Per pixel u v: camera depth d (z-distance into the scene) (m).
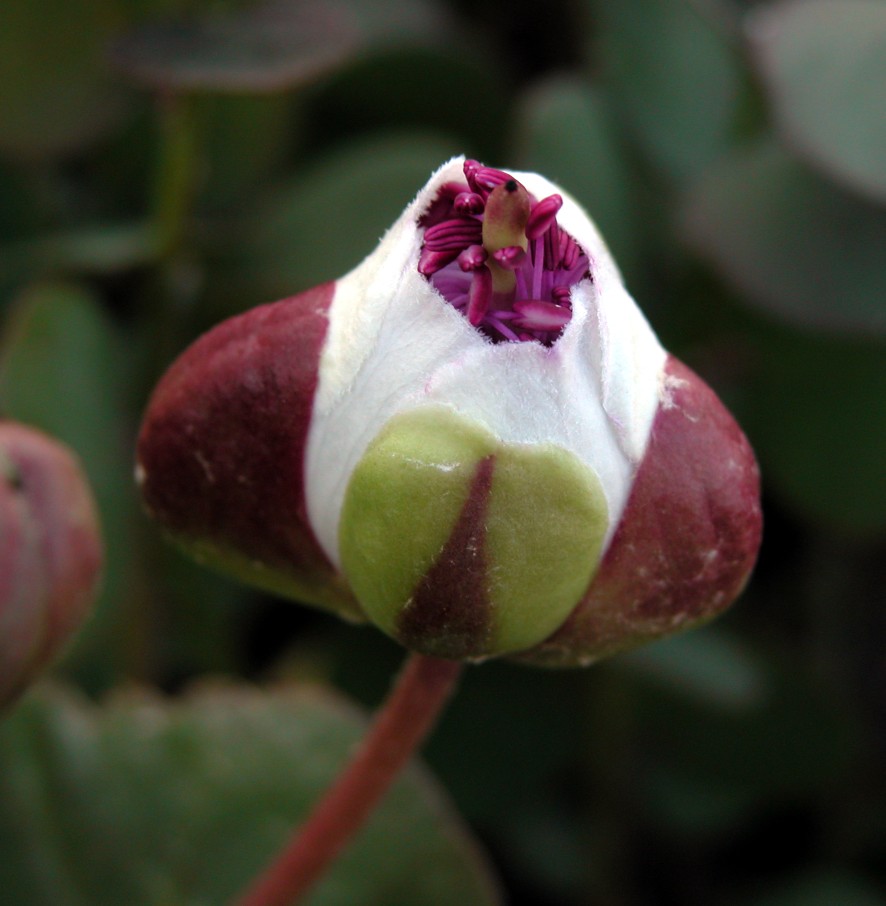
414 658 0.12
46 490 0.12
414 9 0.21
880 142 0.16
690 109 0.20
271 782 0.15
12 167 0.19
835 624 0.20
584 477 0.11
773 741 0.19
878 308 0.17
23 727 0.15
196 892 0.15
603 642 0.11
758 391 0.19
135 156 0.20
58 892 0.15
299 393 0.11
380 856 0.15
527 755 0.19
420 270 0.11
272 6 0.17
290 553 0.12
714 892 0.20
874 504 0.19
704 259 0.18
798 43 0.17
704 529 0.11
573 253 0.11
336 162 0.19
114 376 0.18
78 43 0.17
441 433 0.11
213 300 0.18
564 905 0.19
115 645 0.17
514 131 0.19
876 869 0.20
